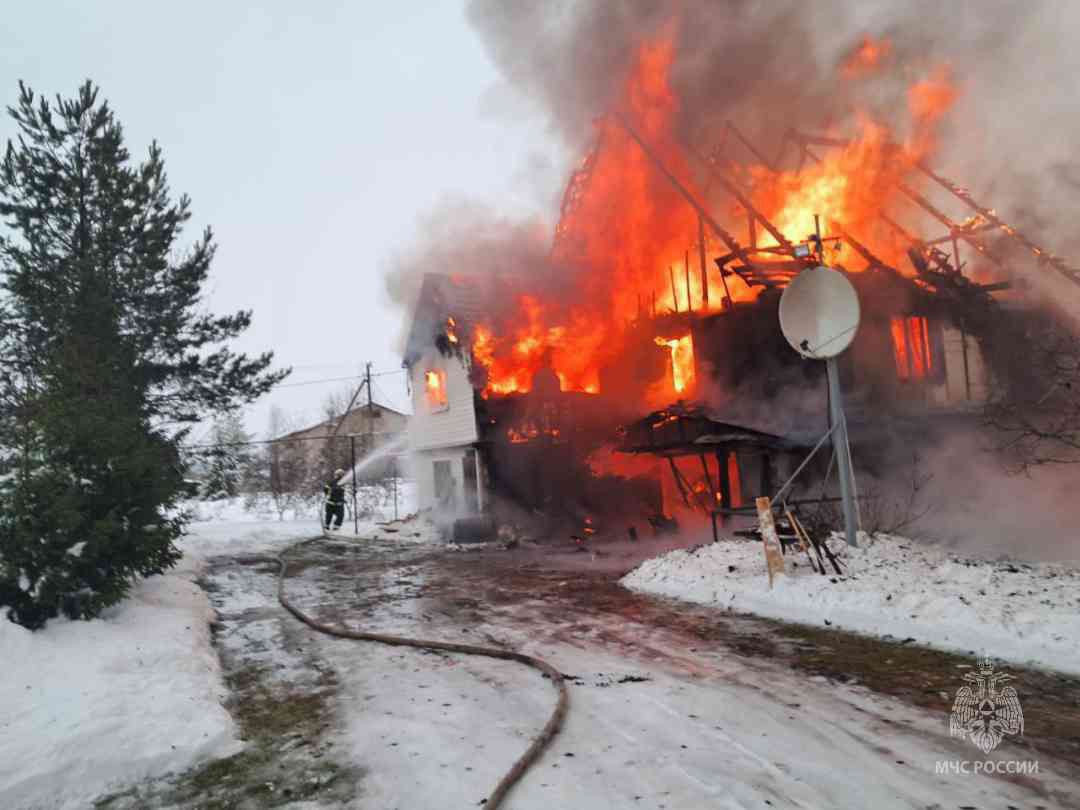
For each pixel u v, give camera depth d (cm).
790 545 881
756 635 652
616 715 472
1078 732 405
